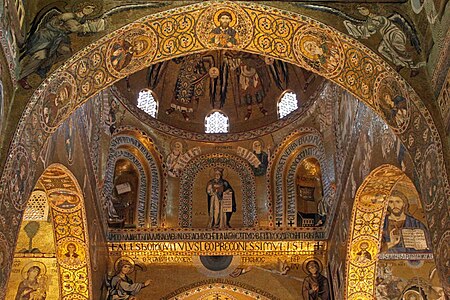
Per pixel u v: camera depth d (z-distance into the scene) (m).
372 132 12.37
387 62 9.84
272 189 18.06
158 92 19.02
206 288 17.02
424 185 9.38
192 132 18.78
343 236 14.93
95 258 15.19
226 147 18.64
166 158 18.30
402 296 15.34
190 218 17.78
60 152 11.33
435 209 8.94
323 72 10.75
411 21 10.20
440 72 9.17
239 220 17.84
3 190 8.05
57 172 12.02
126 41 10.19
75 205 13.40
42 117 9.27
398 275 15.49
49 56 9.48
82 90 10.08
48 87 9.22
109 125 17.09
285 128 18.44
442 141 8.94
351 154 14.17
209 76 19.61
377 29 10.14
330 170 16.72
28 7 9.90
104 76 10.37
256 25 10.47
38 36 9.66
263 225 17.67
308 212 17.72
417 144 9.58
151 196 17.86
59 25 9.87
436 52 9.34
